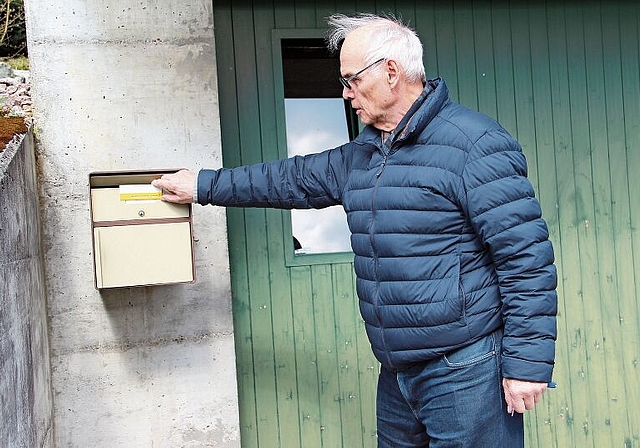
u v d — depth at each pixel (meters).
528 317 2.01
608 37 3.31
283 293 3.07
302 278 3.08
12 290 1.98
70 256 2.63
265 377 3.06
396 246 2.13
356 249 2.25
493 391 2.14
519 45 3.24
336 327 3.12
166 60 2.68
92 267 2.65
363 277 2.24
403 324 2.15
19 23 3.18
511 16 3.23
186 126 2.70
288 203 2.48
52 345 2.63
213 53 2.71
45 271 2.61
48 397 2.54
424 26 3.16
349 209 2.28
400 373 2.27
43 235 2.61
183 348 2.72
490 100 3.22
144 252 2.45
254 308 3.04
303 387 3.09
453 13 3.19
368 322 2.25
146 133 2.67
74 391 2.65
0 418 1.73
